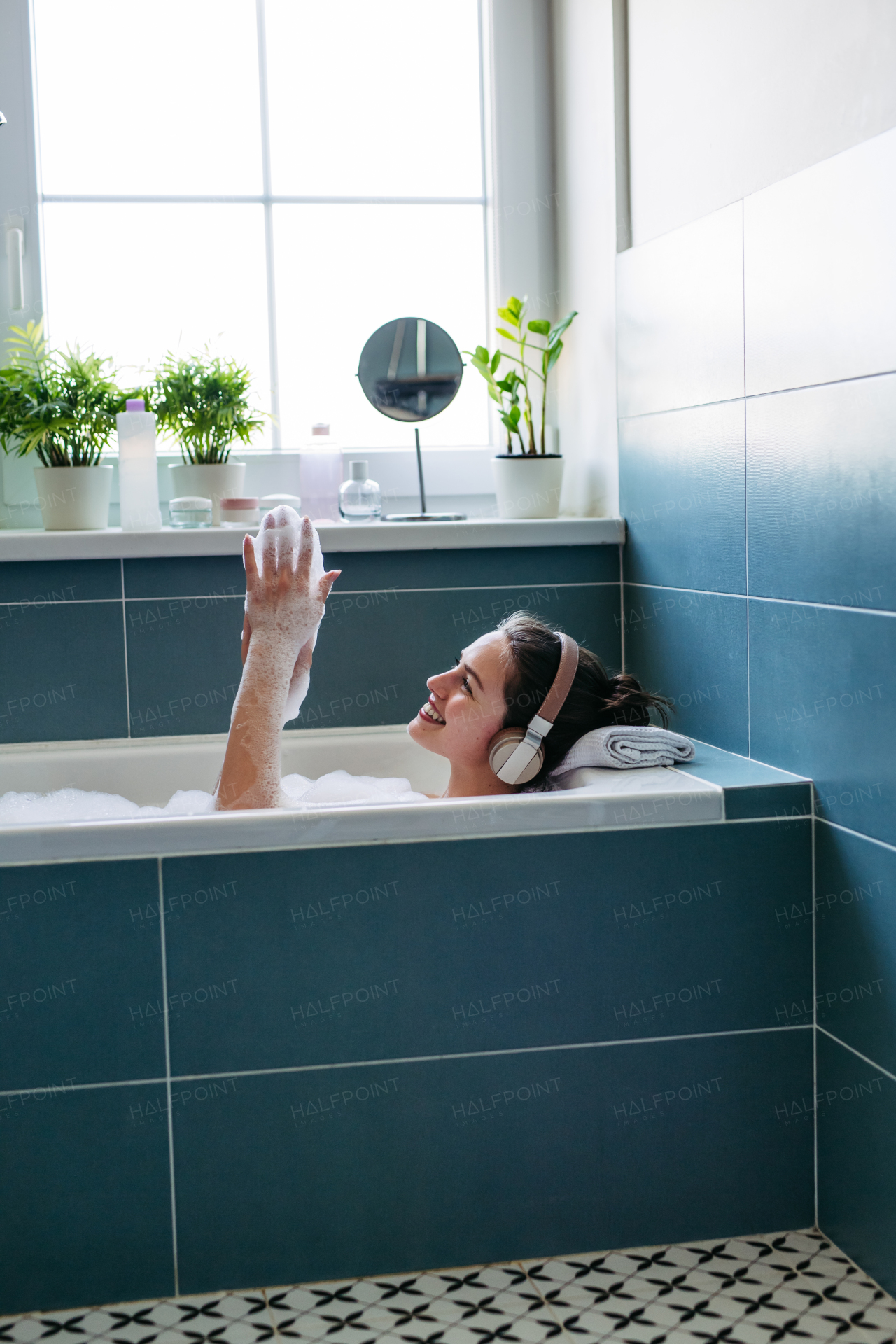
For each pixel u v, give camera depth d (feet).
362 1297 3.98
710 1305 3.89
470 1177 4.15
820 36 4.01
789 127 4.25
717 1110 4.31
